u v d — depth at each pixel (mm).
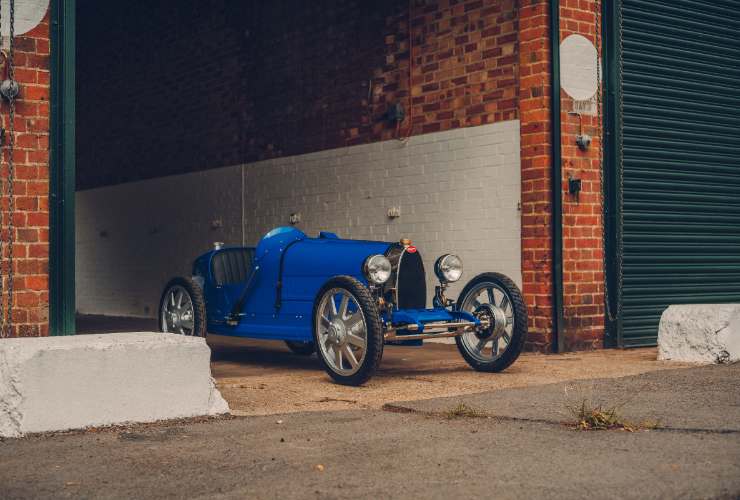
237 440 4473
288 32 12188
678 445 4168
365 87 11000
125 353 4914
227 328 8305
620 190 9352
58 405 4691
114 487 3576
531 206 8859
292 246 7867
